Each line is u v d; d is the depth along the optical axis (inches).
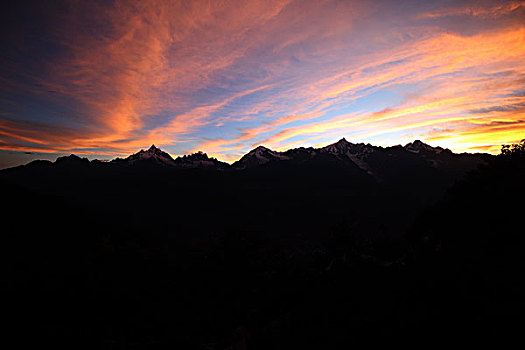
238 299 1925.4
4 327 1197.1
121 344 1224.8
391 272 1096.8
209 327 1480.1
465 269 830.5
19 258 2544.3
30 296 1497.3
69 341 1185.4
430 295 751.7
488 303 615.2
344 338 718.5
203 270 2411.4
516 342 475.2
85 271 1952.5
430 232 1601.9
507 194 1333.7
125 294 1722.4
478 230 1176.2
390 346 603.8
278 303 1409.9
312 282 1466.5
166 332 1403.8
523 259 762.8
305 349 757.9
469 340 523.2
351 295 987.3
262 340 960.3
